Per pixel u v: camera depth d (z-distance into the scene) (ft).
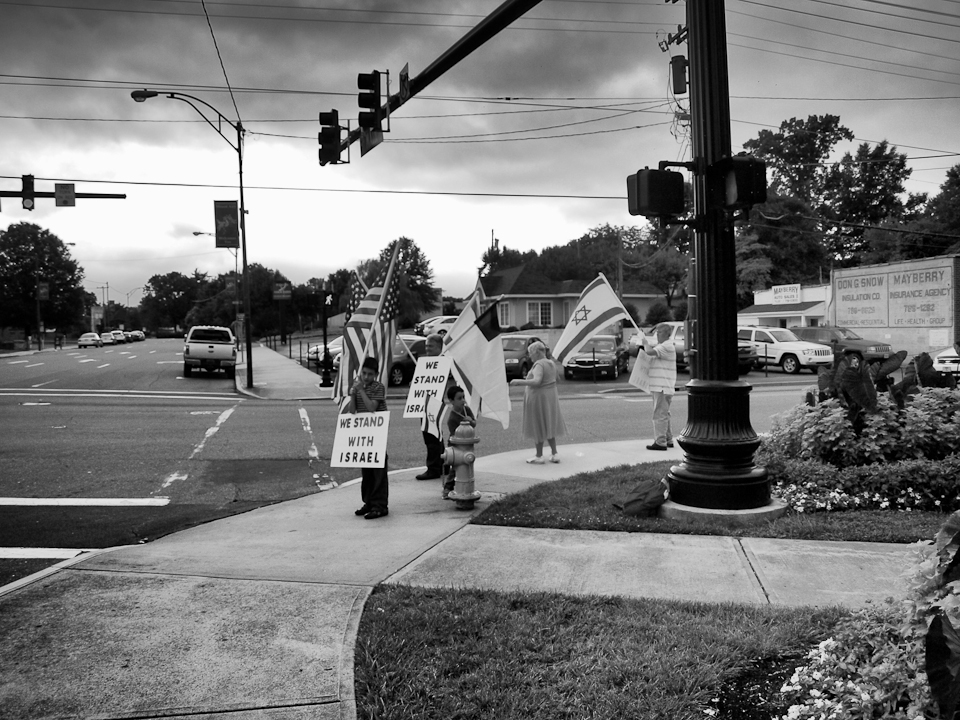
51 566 20.15
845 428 26.96
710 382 23.48
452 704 11.93
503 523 23.27
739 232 209.05
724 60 23.30
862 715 9.64
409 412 31.58
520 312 178.29
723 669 12.80
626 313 33.12
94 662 13.69
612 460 35.37
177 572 18.74
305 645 14.28
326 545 21.40
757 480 23.06
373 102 43.29
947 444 26.61
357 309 26.81
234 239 88.12
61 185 84.48
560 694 12.12
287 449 40.98
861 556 19.03
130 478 33.17
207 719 11.82
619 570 18.37
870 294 98.12
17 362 134.82
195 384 89.76
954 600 8.95
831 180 253.24
